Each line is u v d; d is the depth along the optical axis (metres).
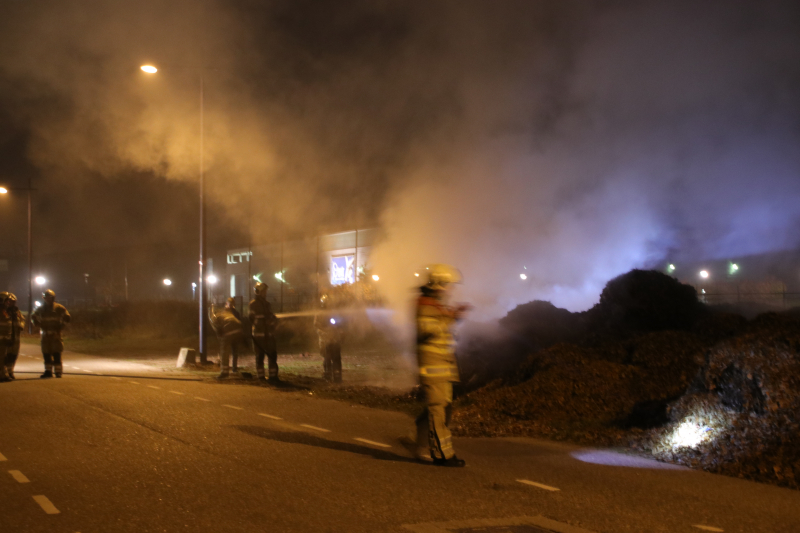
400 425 9.48
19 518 5.09
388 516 5.30
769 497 6.10
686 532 5.11
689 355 10.48
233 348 15.82
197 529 4.89
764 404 7.40
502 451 7.95
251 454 7.38
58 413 9.97
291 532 4.87
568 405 9.74
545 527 5.13
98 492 5.81
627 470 7.07
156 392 12.51
